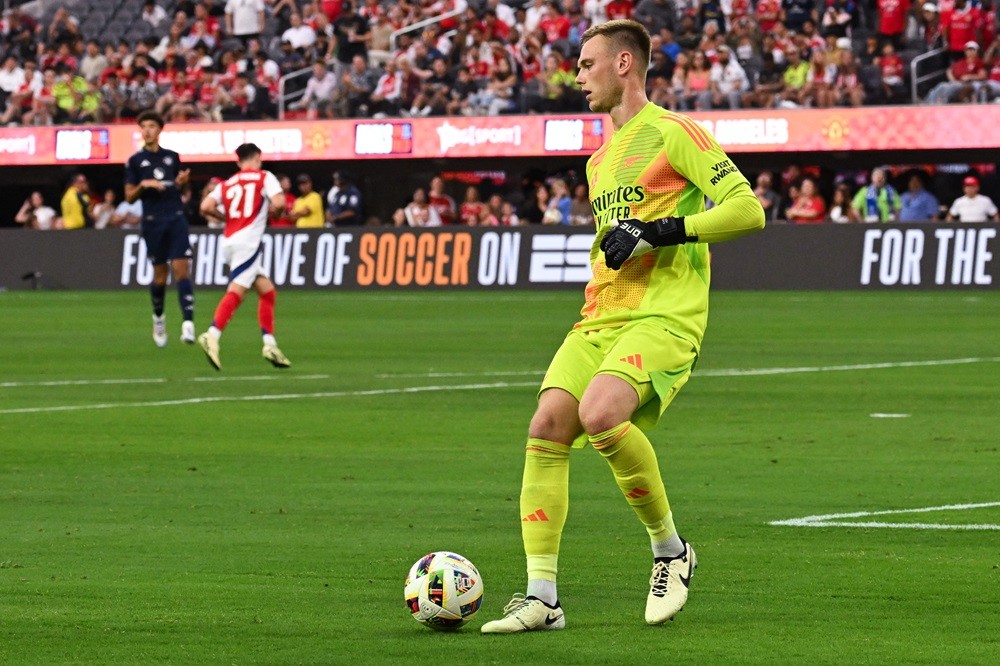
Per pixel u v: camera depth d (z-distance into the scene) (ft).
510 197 309.01
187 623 51.42
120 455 92.58
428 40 312.91
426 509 74.33
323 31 324.60
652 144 53.47
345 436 100.63
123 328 200.13
